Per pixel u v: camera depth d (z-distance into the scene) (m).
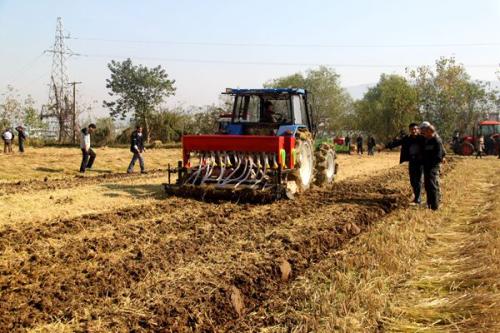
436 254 6.64
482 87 52.06
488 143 34.25
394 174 17.72
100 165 19.27
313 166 12.12
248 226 7.75
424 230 7.92
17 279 5.09
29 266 5.54
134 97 49.25
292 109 11.56
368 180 15.52
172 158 23.91
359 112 56.09
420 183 10.30
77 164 18.83
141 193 11.37
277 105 11.70
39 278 5.15
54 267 5.52
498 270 5.55
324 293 4.82
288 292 5.02
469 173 17.97
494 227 7.73
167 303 4.56
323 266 5.78
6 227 7.55
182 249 6.35
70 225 7.65
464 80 49.31
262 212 9.07
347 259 5.91
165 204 9.75
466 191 12.70
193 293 4.80
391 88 51.38
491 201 10.79
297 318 4.37
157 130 44.00
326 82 57.78
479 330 4.19
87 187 12.41
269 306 4.73
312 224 7.98
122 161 20.98
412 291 5.19
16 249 6.23
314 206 9.73
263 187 9.91
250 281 5.23
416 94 49.41
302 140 11.20
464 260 6.23
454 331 4.27
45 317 4.21
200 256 6.05
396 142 10.48
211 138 10.45
